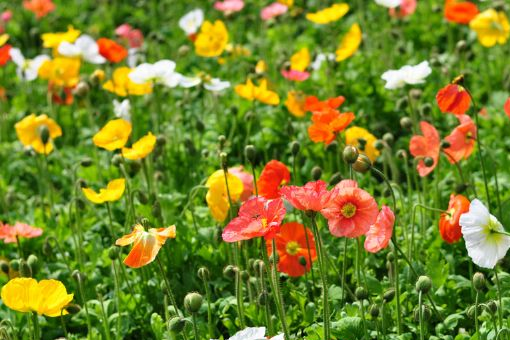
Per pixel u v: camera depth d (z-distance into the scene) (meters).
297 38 13.37
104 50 9.90
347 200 5.28
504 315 6.21
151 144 7.02
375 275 7.06
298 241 6.40
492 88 10.89
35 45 15.44
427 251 7.03
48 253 7.57
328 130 6.87
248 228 5.02
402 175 9.12
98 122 11.34
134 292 7.21
